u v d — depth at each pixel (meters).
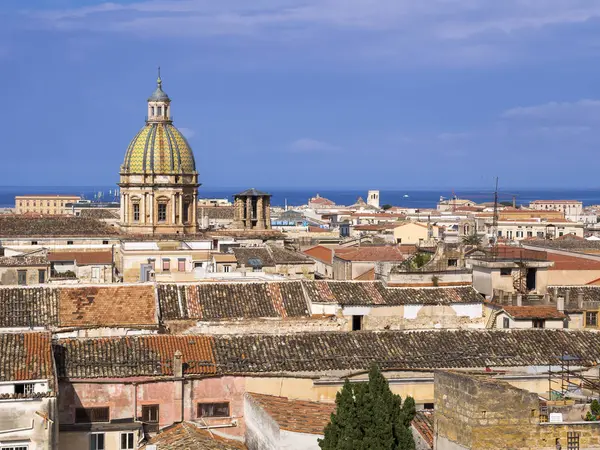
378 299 129.75
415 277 136.12
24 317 118.25
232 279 149.50
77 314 119.62
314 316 126.00
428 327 129.50
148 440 92.12
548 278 157.00
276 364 102.38
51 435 86.81
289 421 83.25
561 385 93.50
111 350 101.31
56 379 91.31
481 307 131.38
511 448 68.00
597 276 160.50
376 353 106.06
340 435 75.56
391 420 76.62
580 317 131.38
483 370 103.38
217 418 98.50
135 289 124.88
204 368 100.38
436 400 72.31
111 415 96.81
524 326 123.69
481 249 145.88
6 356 94.50
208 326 121.31
